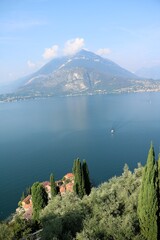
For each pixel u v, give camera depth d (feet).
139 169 155.22
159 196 93.40
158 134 610.65
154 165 90.89
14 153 553.64
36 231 130.93
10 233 101.45
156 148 505.25
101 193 117.50
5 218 277.44
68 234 92.12
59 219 99.14
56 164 466.29
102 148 541.75
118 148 531.91
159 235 92.94
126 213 102.27
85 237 83.71
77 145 579.07
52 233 93.35
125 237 87.35
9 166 469.57
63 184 320.09
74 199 128.06
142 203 92.02
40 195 174.60
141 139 581.12
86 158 488.44
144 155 478.59
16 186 378.53
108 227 89.92
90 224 92.89
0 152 571.28
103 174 408.26
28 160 498.28
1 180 404.36
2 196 347.77
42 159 498.69
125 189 118.93
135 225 94.79
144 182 92.02
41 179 402.11
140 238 88.02
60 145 590.55
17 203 323.37
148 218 90.94
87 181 184.44
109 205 104.88
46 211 126.72
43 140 647.97
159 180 98.99
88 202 112.98
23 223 136.05
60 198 136.56
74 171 183.11
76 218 100.42
